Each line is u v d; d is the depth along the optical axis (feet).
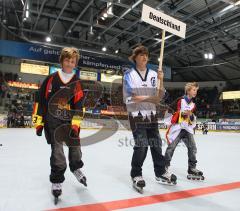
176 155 18.11
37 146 21.26
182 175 11.87
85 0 48.29
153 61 75.72
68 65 8.21
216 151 21.93
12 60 71.05
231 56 65.87
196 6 47.50
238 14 45.55
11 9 52.08
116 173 11.90
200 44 63.36
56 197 7.66
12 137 29.01
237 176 11.96
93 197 8.34
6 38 61.31
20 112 55.36
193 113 11.32
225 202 8.21
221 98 79.61
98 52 66.23
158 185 9.95
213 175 12.08
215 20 51.88
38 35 64.39
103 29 58.54
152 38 57.41
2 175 10.94
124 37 64.59
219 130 65.26
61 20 59.57
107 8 42.80
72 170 8.94
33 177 10.69
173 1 44.24
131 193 8.87
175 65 82.07
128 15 53.47
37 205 7.52
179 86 88.63
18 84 64.08
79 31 63.21
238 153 20.86
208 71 85.05
